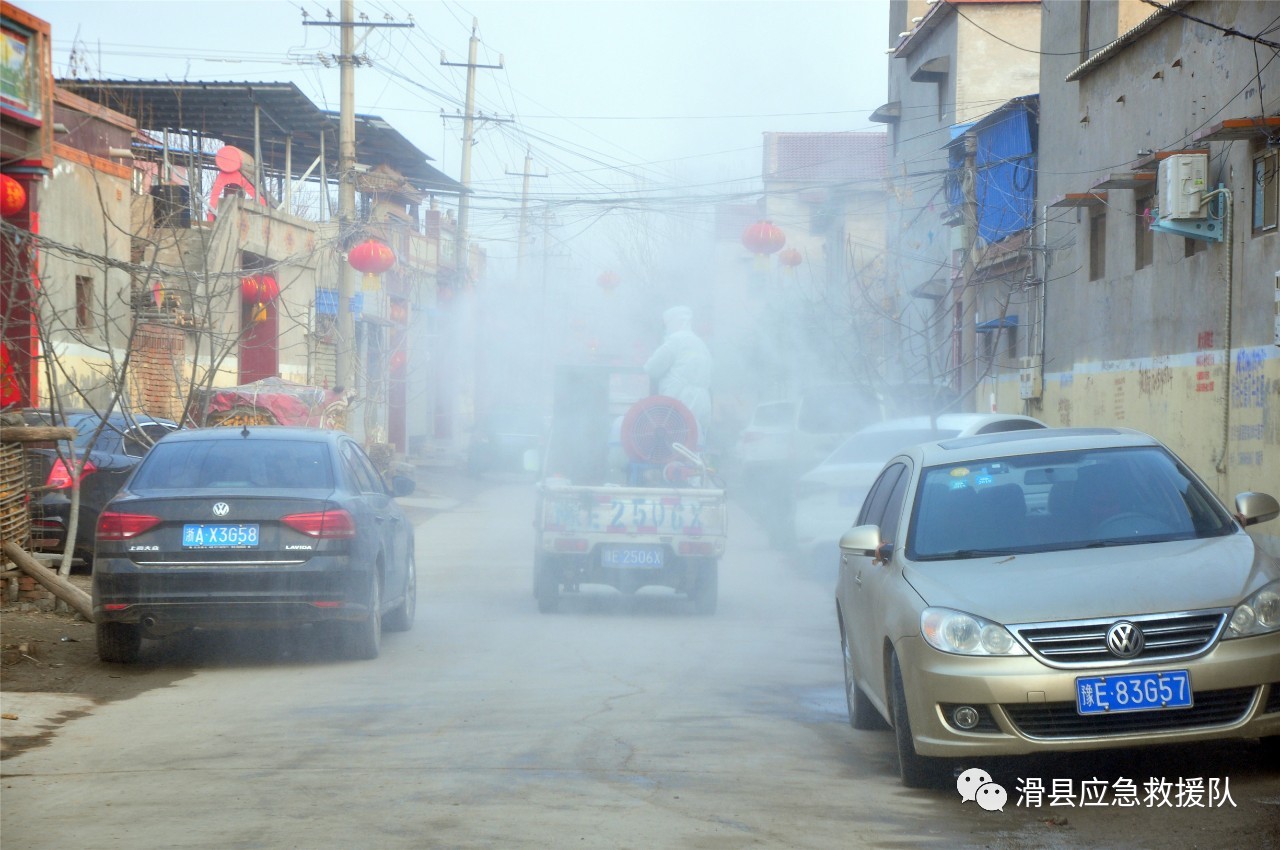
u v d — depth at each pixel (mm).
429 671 11781
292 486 12203
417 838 6422
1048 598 7184
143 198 32781
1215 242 21188
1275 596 7129
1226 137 19094
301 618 11609
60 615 14781
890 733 9172
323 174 44094
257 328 38688
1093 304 27609
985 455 8852
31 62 24125
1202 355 21750
